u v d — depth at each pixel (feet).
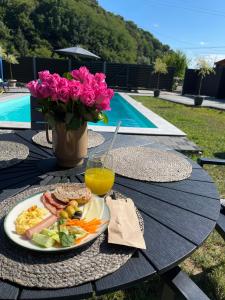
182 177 5.03
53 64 56.08
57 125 4.70
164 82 62.28
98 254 2.81
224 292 6.19
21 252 2.76
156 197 4.26
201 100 38.11
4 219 3.17
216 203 4.19
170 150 6.84
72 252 2.80
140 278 2.58
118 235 3.03
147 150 6.46
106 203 3.67
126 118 30.58
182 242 3.17
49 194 3.66
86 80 4.55
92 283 2.49
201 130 22.16
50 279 2.47
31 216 3.13
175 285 3.07
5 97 33.94
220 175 12.16
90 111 4.62
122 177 4.93
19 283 2.42
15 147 6.18
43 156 5.77
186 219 3.67
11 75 55.42
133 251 2.90
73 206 3.33
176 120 26.13
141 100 42.45
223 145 17.70
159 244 3.10
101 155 4.43
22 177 4.72
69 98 4.41
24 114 30.40
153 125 20.88
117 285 2.49
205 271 6.76
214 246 7.70
